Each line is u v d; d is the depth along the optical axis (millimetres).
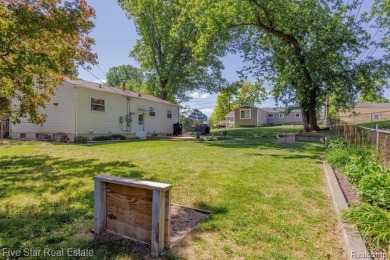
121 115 15703
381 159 5191
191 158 7254
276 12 13617
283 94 16641
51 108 13398
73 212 3082
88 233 2557
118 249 2260
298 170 5559
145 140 14695
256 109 35312
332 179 4551
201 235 2533
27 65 4867
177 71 22141
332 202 3523
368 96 16000
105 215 2566
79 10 5578
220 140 14508
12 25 4648
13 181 4484
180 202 3494
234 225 2754
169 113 21031
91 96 13523
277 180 4668
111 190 2525
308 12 13953
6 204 3348
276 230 2645
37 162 6410
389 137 4777
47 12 5180
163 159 7047
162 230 2203
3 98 6992
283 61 15977
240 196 3730
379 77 14719
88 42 6516
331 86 14594
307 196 3768
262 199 3602
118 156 7574
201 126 21078
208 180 4652
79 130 12766
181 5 18609
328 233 2598
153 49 22812
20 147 9609
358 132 7652
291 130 22031
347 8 13922
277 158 7297
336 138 10031
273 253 2215
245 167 5883
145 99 17703
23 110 7270
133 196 2385
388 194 3219
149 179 4719
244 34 17078
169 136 18625
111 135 14617
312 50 14555
